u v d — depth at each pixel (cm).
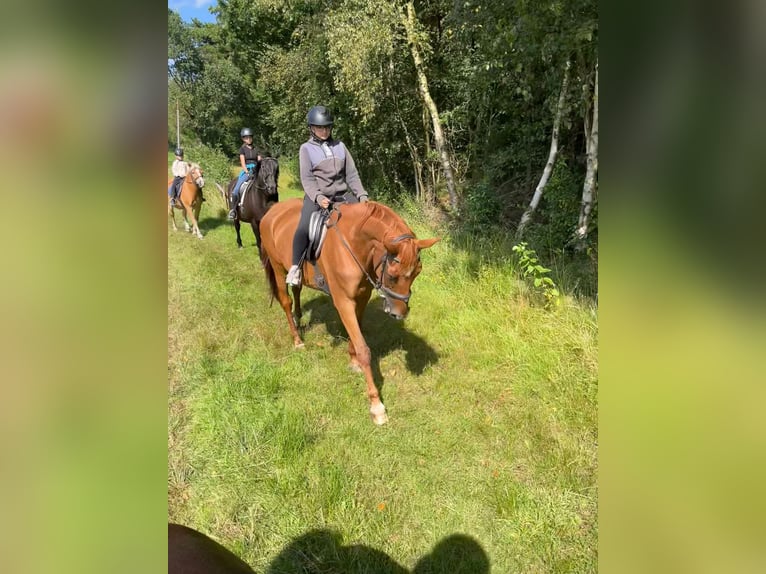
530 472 287
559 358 363
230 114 2653
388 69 994
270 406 347
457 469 292
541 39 457
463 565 236
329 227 340
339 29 893
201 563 136
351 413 346
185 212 946
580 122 791
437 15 977
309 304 547
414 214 891
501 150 931
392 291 292
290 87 1355
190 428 324
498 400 350
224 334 459
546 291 427
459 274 545
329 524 257
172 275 648
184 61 2694
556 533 247
